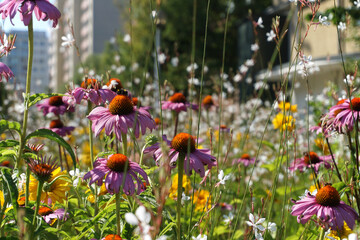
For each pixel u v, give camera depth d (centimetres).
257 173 196
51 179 105
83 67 121
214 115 311
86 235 97
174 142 93
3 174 83
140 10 830
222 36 924
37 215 90
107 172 86
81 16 2514
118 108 99
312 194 96
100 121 98
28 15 90
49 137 88
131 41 104
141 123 99
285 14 589
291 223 139
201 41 973
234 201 139
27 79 91
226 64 881
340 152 159
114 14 2312
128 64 594
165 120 197
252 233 97
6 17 92
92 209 104
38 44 2636
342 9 172
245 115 316
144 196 98
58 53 2369
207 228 112
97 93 107
